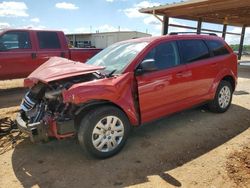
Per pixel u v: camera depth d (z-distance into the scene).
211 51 5.64
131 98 4.14
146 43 4.62
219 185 3.29
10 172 3.71
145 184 3.36
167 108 4.72
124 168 3.74
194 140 4.63
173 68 4.72
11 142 4.63
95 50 10.28
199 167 3.72
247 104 6.96
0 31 8.46
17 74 8.78
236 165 3.74
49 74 4.01
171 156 4.06
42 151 4.31
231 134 4.88
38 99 4.25
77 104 3.71
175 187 3.28
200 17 18.55
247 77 12.83
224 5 13.21
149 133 4.96
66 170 3.73
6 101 7.83
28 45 8.86
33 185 3.40
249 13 16.48
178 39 5.04
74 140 4.68
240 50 24.78
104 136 3.92
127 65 4.23
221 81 5.94
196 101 5.31
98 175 3.58
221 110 6.05
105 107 3.89
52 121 3.75
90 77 4.17
